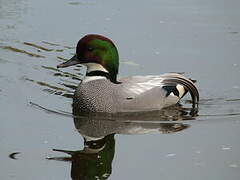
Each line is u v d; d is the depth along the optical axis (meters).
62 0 21.88
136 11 20.80
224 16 20.55
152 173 11.87
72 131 13.59
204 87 16.19
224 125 14.04
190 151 12.77
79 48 15.03
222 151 12.72
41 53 18.17
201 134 13.58
